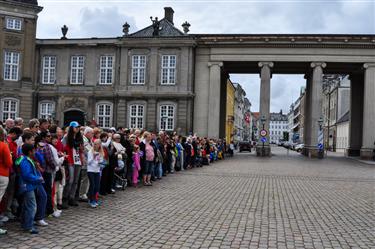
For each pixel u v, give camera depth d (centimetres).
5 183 880
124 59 4531
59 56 4662
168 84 4459
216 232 939
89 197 1230
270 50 4434
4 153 872
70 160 1205
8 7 4259
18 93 4353
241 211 1211
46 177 1050
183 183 1892
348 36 4316
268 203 1369
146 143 1788
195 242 847
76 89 4622
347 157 4828
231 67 4894
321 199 1490
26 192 900
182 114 4422
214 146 3609
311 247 836
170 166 2375
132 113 4516
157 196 1472
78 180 1258
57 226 966
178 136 2670
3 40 4262
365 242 888
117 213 1140
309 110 4831
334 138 8269
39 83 4681
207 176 2241
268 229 984
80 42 4591
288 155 5081
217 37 4441
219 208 1252
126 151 1703
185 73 4438
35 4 4462
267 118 4478
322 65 4378
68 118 4662
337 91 8000
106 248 789
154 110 4459
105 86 4594
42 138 1062
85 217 1077
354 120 5022
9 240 830
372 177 2388
